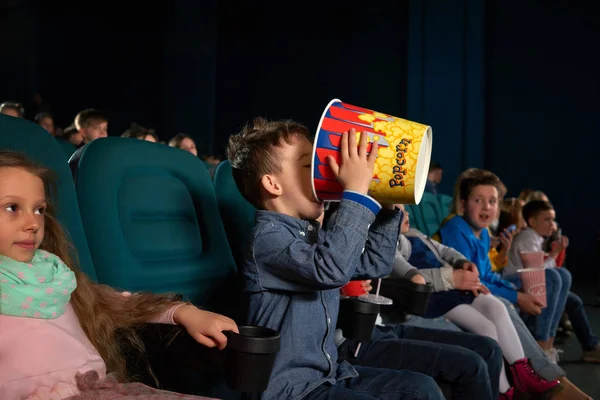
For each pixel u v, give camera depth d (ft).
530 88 26.20
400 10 28.02
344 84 28.91
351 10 28.78
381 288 5.54
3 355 2.95
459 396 5.25
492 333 6.98
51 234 3.50
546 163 25.96
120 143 4.54
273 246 4.11
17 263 3.04
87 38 30.12
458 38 26.73
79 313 3.44
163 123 30.37
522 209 12.50
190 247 4.87
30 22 29.07
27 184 3.05
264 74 30.04
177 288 4.56
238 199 5.67
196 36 29.12
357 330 4.59
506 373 7.11
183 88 29.14
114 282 4.14
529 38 26.20
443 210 13.25
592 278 25.08
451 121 26.78
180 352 3.57
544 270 8.57
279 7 29.71
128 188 4.48
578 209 25.48
